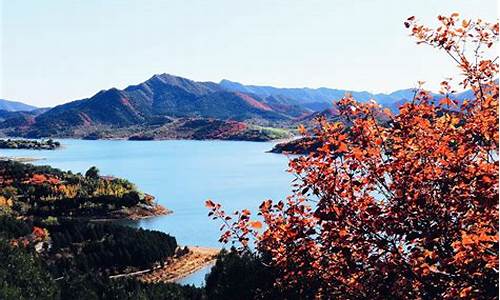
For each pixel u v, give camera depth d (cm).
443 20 1084
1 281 5503
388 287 1015
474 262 898
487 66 1102
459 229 955
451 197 953
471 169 941
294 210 1065
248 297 3338
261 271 3281
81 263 8862
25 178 18250
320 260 1139
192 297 5831
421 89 1107
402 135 1038
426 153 978
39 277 6112
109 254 9475
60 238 9794
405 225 963
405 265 967
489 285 918
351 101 1063
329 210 975
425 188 984
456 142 1012
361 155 964
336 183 1006
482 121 987
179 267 9894
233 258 3716
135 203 16412
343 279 1103
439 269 977
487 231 873
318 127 1052
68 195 16612
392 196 1007
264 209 1136
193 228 13962
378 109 1076
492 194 925
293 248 1116
